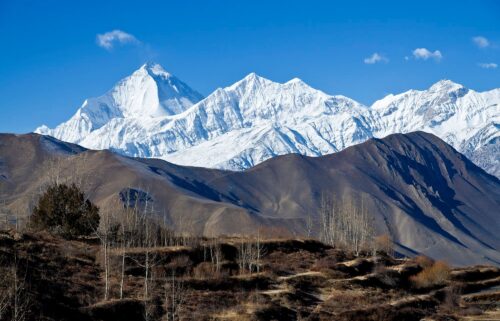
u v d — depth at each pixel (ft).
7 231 331.98
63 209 370.94
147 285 302.25
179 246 371.56
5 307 236.84
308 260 415.23
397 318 343.26
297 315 320.50
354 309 340.39
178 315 285.23
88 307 269.44
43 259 303.89
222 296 321.93
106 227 334.24
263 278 357.00
